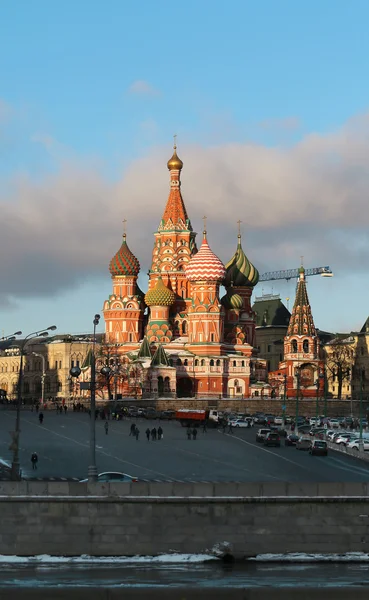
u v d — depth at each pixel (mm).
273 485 101500
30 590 90500
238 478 140125
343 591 91000
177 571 97000
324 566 99250
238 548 100438
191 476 141625
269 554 100438
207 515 100688
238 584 92750
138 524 100375
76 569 97000
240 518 100812
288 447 192250
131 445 182875
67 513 100125
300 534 100875
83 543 100000
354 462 166500
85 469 145875
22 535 99812
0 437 192000
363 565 99562
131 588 91062
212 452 174875
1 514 99812
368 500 101250
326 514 101125
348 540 100938
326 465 160375
